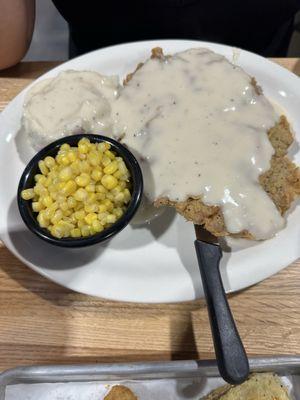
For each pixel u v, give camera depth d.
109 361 0.26
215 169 0.28
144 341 0.27
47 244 0.29
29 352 0.27
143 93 0.32
